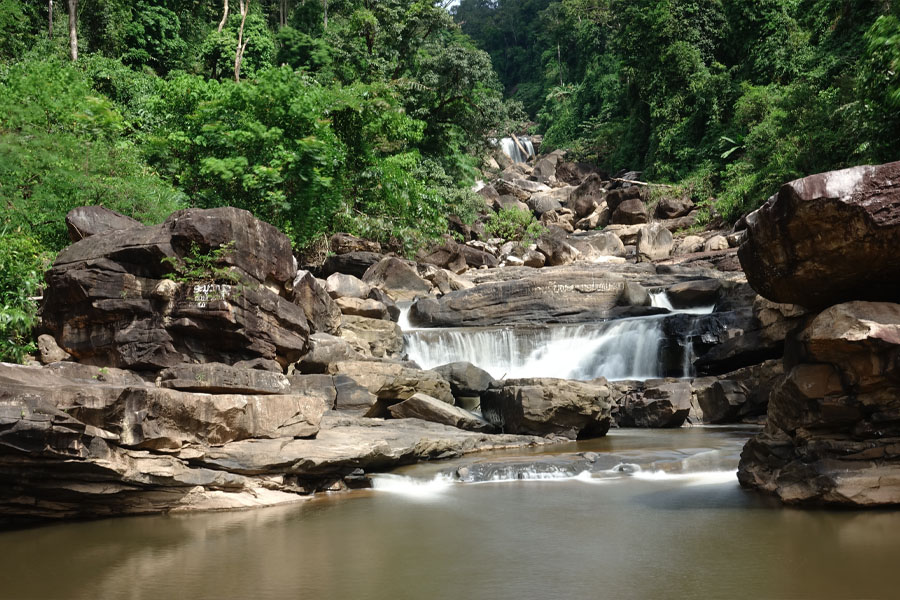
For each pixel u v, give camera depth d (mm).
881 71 18812
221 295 9422
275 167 16750
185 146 18266
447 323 23594
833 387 7391
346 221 23375
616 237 36844
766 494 8250
